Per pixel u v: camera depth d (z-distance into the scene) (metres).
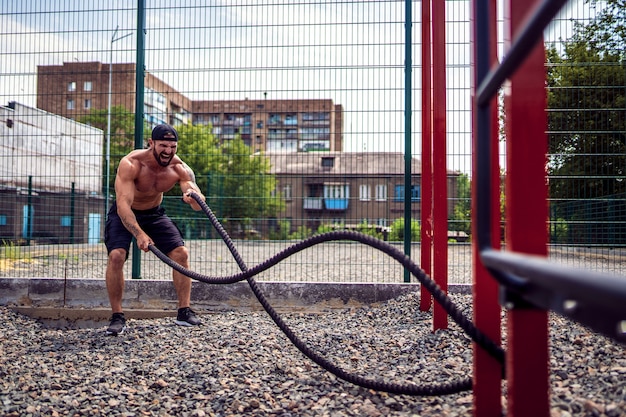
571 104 5.66
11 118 6.12
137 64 5.45
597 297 0.67
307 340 3.55
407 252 5.08
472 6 2.05
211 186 8.57
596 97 5.63
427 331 3.66
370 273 8.40
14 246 8.34
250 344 3.46
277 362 3.02
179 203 13.34
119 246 4.07
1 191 8.36
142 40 5.45
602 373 2.25
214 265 9.55
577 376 2.27
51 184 8.77
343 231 2.16
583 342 2.77
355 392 2.46
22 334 4.12
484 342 1.74
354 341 3.46
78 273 7.50
